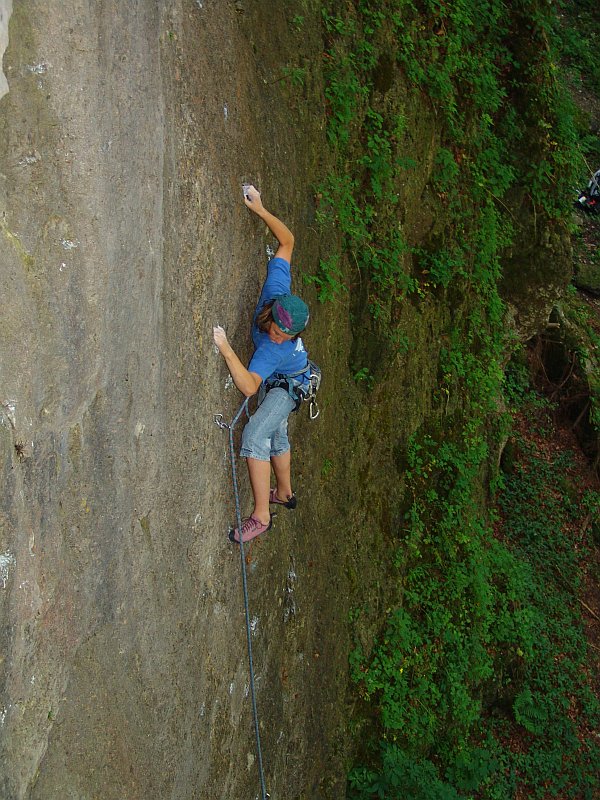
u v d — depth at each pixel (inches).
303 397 217.5
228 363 193.6
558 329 653.9
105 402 174.9
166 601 206.1
